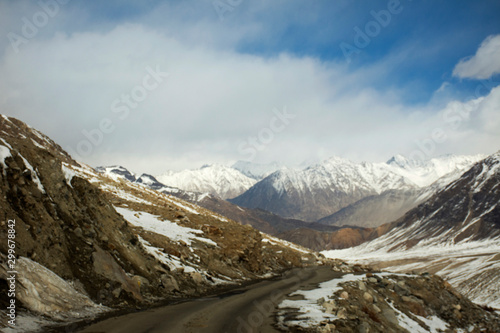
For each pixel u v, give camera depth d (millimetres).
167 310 17453
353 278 35875
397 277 36219
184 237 36062
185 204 85062
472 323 32938
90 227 19781
